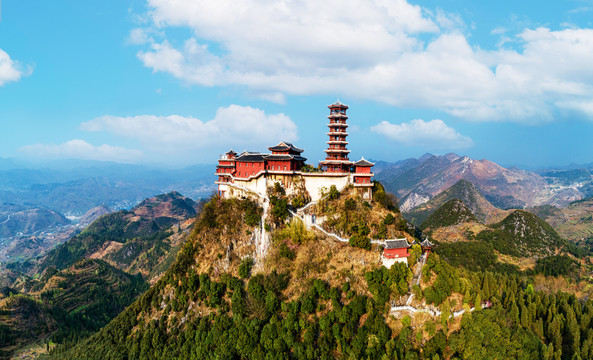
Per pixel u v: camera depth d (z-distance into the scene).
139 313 174.62
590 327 145.25
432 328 129.12
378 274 141.25
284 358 130.25
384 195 178.62
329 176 177.88
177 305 163.62
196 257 172.88
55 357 185.12
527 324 141.25
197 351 144.88
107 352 165.25
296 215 167.00
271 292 145.50
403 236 161.25
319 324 133.00
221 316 150.25
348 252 152.00
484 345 126.81
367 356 122.19
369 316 130.12
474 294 141.12
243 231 170.12
